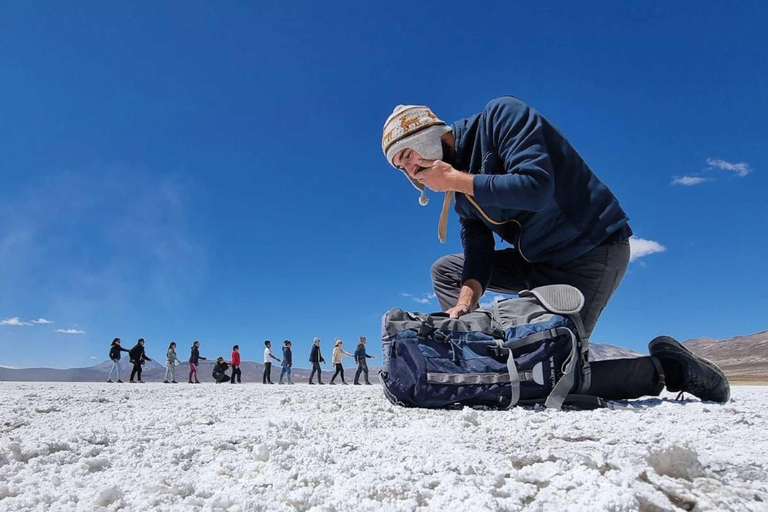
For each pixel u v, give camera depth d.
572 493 1.05
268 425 2.12
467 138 3.03
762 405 2.68
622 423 1.97
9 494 1.18
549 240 2.96
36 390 5.85
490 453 1.49
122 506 1.08
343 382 16.67
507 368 2.52
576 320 2.59
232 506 1.05
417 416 2.32
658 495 0.97
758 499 0.99
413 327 2.68
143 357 15.80
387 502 1.07
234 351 17.69
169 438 1.84
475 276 3.20
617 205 2.91
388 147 2.94
